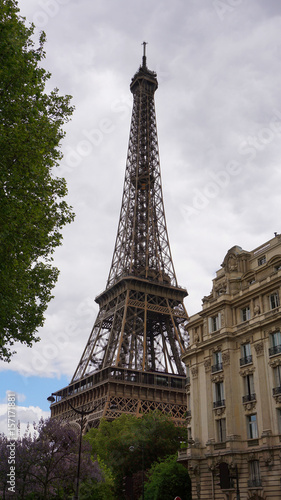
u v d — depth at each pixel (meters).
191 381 74.81
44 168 43.66
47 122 45.25
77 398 136.75
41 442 57.81
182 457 71.50
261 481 57.66
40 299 47.25
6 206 35.84
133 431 97.38
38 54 42.00
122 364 128.62
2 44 35.12
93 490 69.88
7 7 39.94
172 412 123.94
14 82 38.94
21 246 40.19
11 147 38.66
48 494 58.59
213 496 63.84
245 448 61.59
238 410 64.19
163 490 74.38
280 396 58.06
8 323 42.47
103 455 97.75
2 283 38.66
